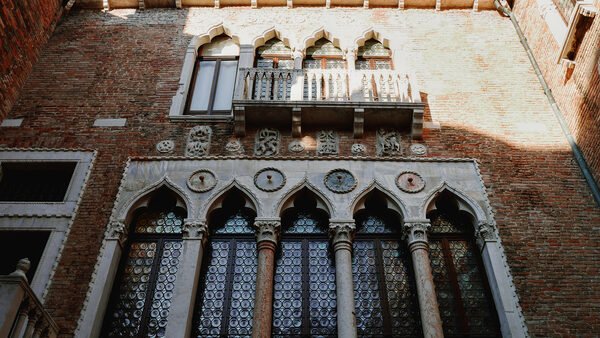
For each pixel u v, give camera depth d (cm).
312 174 1041
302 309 901
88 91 1212
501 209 1004
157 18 1407
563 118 1152
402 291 924
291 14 1420
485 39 1362
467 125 1157
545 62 1240
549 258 935
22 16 1201
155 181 1025
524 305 876
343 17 1415
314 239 987
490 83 1250
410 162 1070
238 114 1111
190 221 963
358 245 981
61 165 1069
